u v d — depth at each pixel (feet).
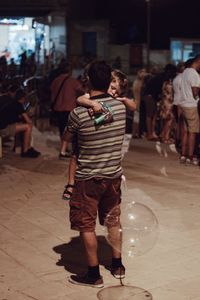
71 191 14.44
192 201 22.99
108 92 14.80
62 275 15.02
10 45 82.17
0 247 17.11
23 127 31.99
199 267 15.85
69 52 81.71
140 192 24.30
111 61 85.66
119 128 13.88
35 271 15.28
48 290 14.05
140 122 40.96
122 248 14.65
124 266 15.75
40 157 32.45
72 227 14.25
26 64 66.08
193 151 31.71
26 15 77.30
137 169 29.37
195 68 30.17
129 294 13.92
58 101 31.96
